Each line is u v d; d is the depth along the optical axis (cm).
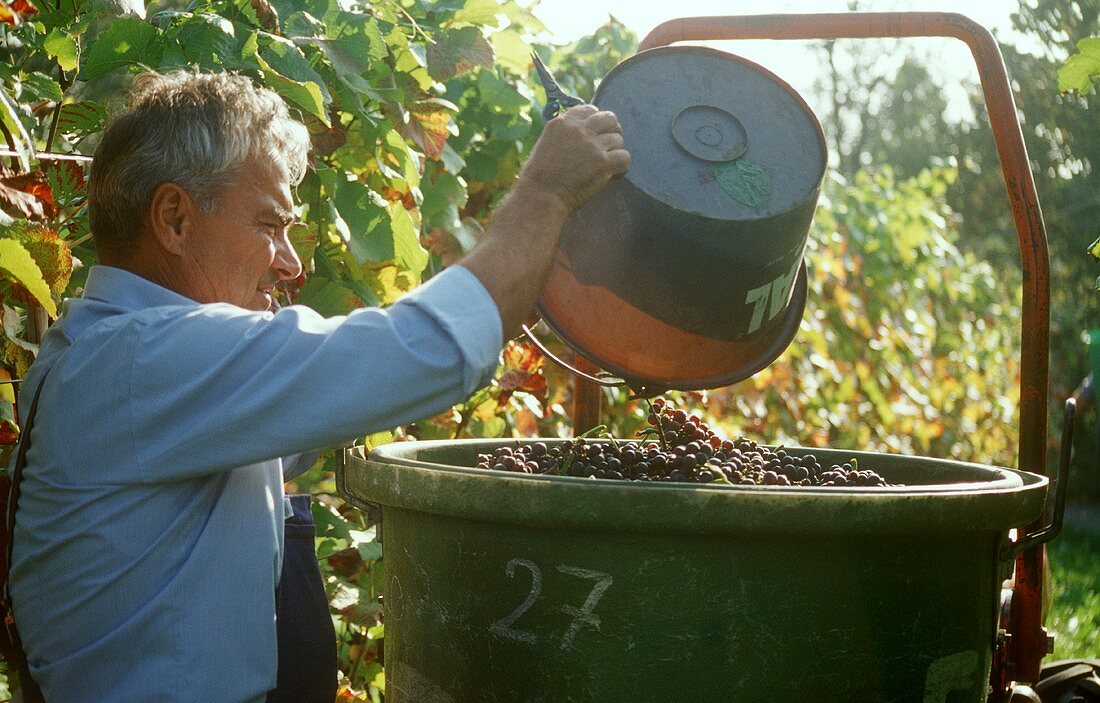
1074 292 1019
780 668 147
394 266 261
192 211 151
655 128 165
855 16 216
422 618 167
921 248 781
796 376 610
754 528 143
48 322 193
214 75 160
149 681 144
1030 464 215
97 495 143
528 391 303
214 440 138
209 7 225
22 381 161
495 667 157
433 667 165
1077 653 479
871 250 735
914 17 214
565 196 146
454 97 333
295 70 221
